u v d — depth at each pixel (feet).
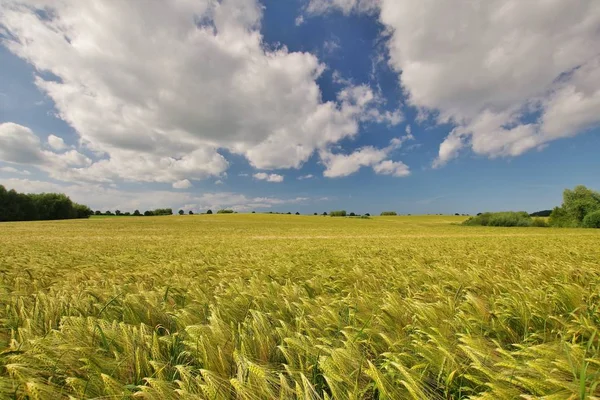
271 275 22.74
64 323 10.56
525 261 25.58
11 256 39.70
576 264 22.90
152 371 8.00
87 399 6.30
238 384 6.13
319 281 19.02
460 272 19.39
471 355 6.81
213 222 238.27
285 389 6.48
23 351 8.34
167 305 13.78
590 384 6.11
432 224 251.60
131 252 46.57
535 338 9.62
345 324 10.77
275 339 9.96
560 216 205.05
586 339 9.08
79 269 26.99
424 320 10.12
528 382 5.99
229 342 8.73
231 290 16.10
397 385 6.79
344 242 72.90
